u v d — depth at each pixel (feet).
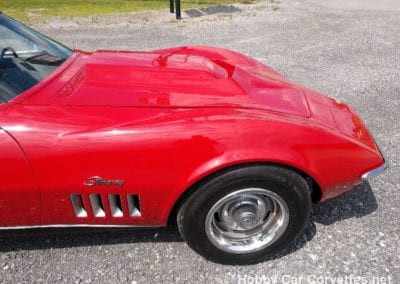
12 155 5.80
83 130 5.92
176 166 6.08
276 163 6.20
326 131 6.66
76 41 22.85
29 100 6.23
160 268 7.34
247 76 8.23
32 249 7.72
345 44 22.47
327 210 8.79
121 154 5.96
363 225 8.36
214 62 8.96
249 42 22.71
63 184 6.09
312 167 6.45
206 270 7.30
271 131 6.26
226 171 6.16
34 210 6.40
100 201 6.50
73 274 7.18
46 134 5.85
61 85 6.78
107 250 7.73
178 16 28.89
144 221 6.80
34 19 28.37
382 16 30.07
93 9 32.83
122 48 21.59
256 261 7.39
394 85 16.43
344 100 14.82
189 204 6.40
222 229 7.07
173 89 7.07
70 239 7.96
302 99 7.75
